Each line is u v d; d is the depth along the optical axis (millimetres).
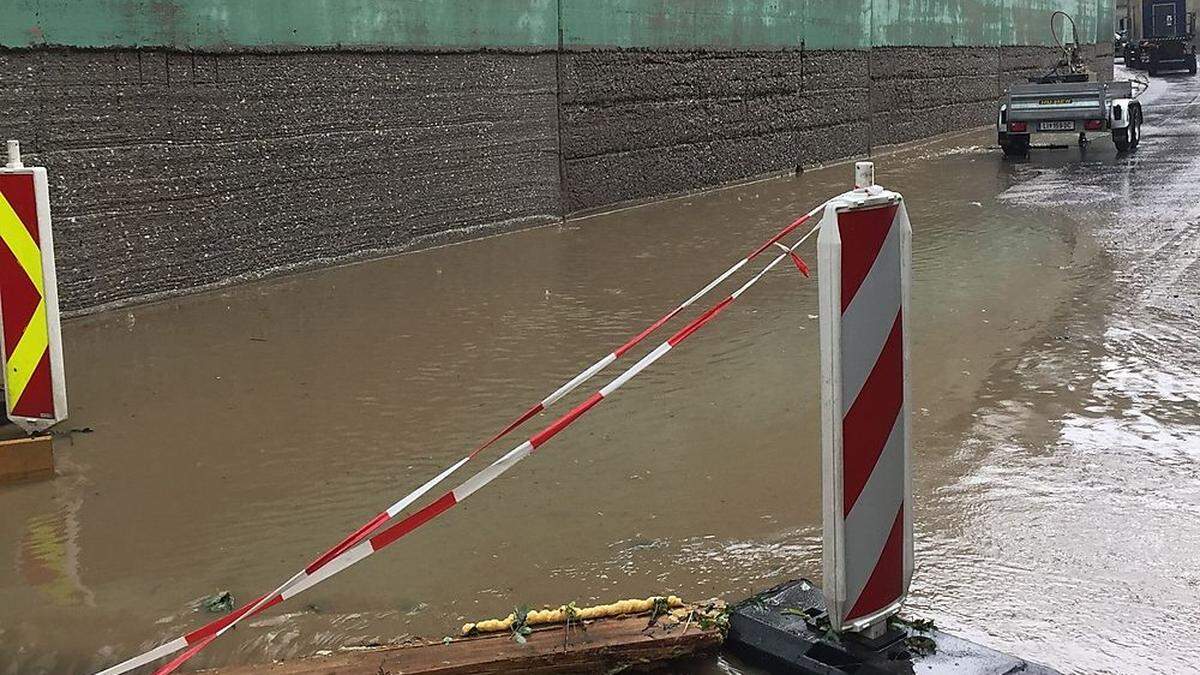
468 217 11188
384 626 3828
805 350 7039
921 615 3811
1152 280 8844
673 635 3590
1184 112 27922
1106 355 6828
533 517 4676
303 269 9547
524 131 11789
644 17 13633
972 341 7180
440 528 4586
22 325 5488
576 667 3533
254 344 7340
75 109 7746
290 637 3756
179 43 8359
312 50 9383
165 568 4289
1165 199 13242
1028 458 5203
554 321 7887
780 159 17344
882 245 3297
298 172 9414
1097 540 4352
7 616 3938
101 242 8023
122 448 5531
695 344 7219
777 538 4453
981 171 17000
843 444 3293
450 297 8664
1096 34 34062
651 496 4871
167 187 8422
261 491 5000
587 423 5789
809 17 17828
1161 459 5172
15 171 5359
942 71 23531
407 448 5488
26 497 4969
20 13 7332
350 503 4867
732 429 5668
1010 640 3650
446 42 10664
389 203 10281
